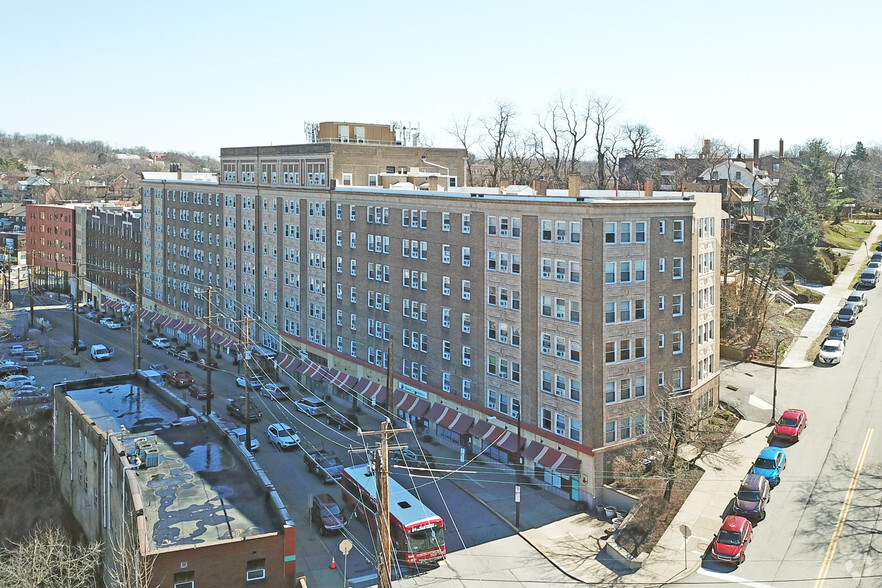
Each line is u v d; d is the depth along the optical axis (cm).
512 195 6284
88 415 6425
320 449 6675
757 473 5559
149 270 13088
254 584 4116
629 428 5772
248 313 10425
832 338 8462
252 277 10256
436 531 4825
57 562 4822
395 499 5109
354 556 4956
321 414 7819
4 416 7788
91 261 15150
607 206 5503
